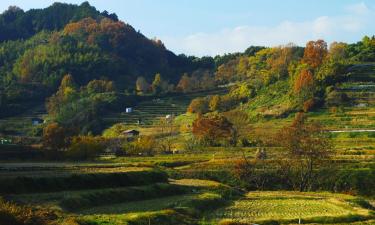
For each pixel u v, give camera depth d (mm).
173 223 58531
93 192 69062
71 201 61125
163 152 159875
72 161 132125
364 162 122062
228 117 191875
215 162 129875
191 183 102250
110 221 52125
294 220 67125
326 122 192125
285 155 125312
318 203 85500
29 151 140625
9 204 50281
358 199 91250
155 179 93375
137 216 56062
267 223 64750
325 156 117938
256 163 124000
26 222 45562
